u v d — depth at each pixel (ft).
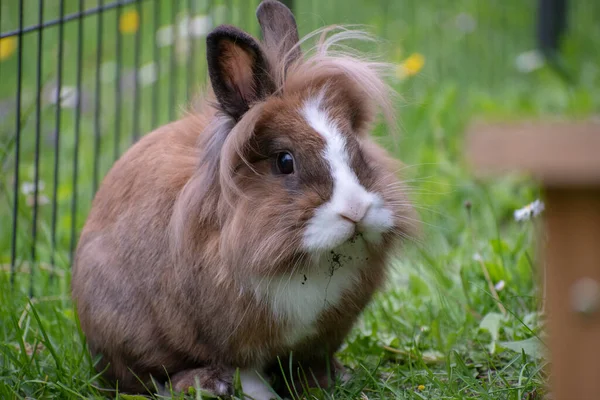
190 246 13.76
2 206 23.47
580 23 38.65
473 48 34.63
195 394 14.02
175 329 14.20
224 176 13.26
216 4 31.89
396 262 18.22
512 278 18.12
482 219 22.75
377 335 16.75
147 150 15.11
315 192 12.80
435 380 13.79
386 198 13.39
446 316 16.85
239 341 13.93
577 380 8.66
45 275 19.15
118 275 14.49
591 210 8.42
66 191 24.02
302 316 13.80
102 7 21.43
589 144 7.89
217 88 13.76
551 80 31.94
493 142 8.13
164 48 32.83
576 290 8.56
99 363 15.35
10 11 35.04
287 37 14.88
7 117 28.81
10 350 15.30
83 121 29.58
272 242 12.89
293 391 15.06
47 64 32.65
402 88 28.22
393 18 35.96
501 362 15.30
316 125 13.29
